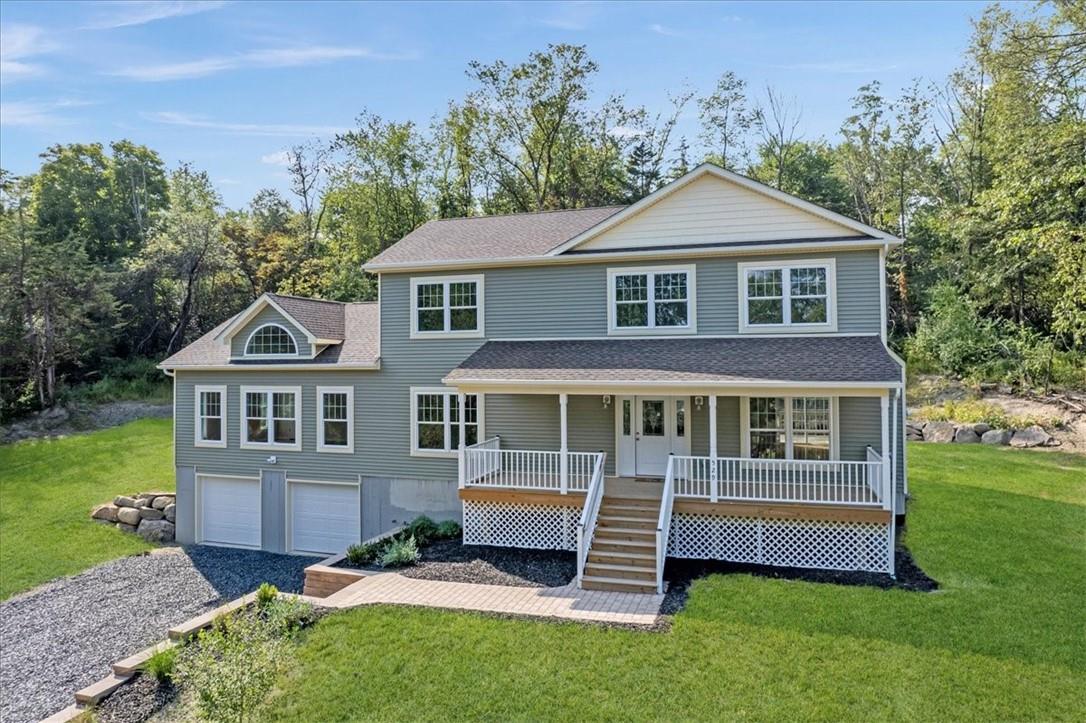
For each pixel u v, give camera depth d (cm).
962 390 2697
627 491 1452
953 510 1524
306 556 1875
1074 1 2383
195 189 5575
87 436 3022
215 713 762
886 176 3753
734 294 1560
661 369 1398
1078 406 2381
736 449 1541
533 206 4094
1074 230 2112
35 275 3219
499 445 1681
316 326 1928
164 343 4031
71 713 871
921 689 794
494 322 1725
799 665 855
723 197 1571
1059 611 991
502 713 786
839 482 1465
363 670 896
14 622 1445
